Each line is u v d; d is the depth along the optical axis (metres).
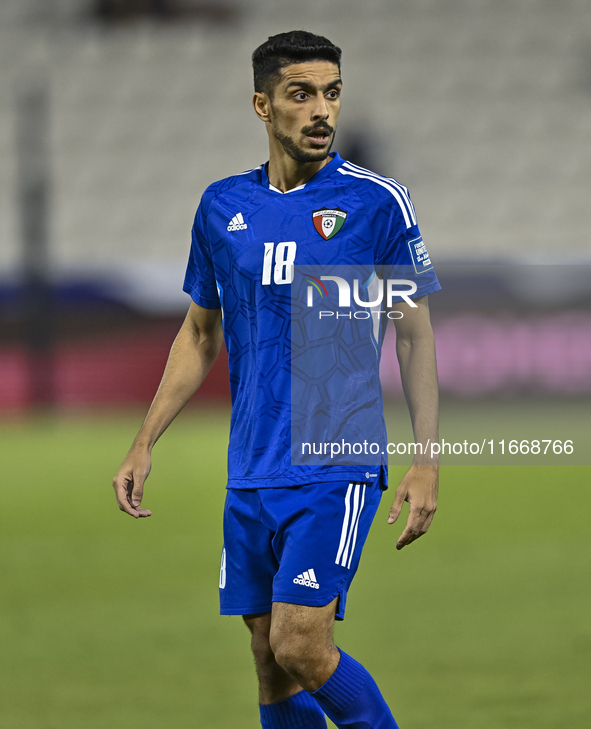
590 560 20.72
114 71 80.19
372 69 78.44
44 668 13.77
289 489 8.96
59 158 76.88
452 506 28.73
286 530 8.87
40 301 52.16
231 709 11.93
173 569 20.84
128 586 19.27
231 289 9.52
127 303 52.16
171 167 76.56
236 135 77.75
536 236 72.81
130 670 13.62
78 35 81.38
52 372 52.22
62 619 16.66
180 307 52.25
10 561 22.00
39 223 72.19
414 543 23.03
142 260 73.56
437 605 17.00
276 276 9.16
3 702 12.27
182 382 10.19
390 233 9.35
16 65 80.56
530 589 18.09
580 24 79.38
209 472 36.25
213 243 9.64
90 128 78.12
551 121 76.50
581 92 77.50
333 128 9.26
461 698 12.01
